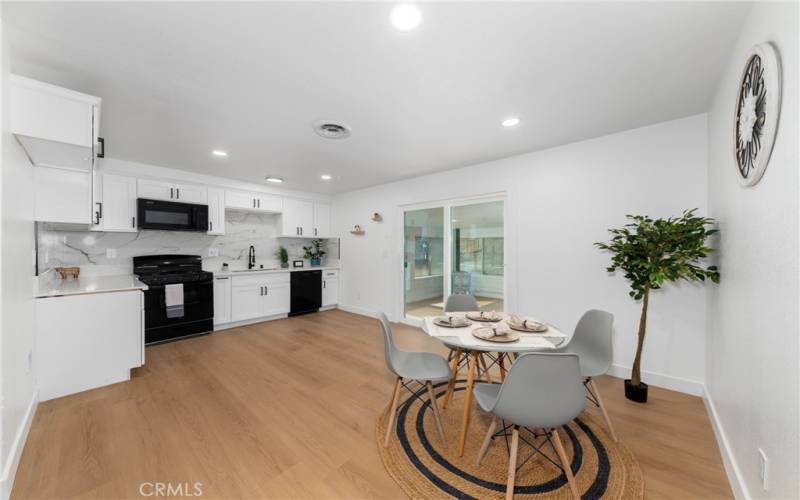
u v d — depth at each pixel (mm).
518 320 2139
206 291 3984
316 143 2959
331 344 3674
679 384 2438
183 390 2471
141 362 2689
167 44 1562
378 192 4949
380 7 1320
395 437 1896
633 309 2650
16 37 1487
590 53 1626
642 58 1665
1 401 1391
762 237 1222
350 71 1800
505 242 3457
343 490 1480
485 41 1534
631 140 2631
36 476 1529
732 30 1441
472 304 2947
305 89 1998
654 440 1855
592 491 1478
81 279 3264
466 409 1773
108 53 1628
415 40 1532
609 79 1874
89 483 1494
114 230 3457
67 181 2305
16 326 1688
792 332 976
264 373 2822
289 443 1823
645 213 2566
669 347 2486
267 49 1605
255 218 5086
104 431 1903
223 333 4102
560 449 1413
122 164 3475
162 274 3842
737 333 1536
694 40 1518
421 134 2740
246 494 1447
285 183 4754
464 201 3891
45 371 2250
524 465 1657
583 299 2900
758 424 1229
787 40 1017
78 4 1288
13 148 1639
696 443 1825
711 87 1958
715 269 1939
